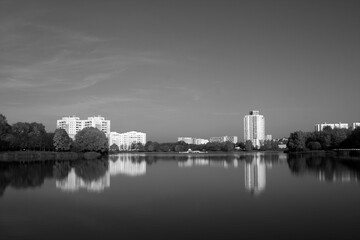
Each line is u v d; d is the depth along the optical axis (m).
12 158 147.88
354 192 46.75
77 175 74.62
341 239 25.44
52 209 36.84
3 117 153.25
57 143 176.00
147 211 35.59
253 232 27.41
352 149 186.75
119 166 107.25
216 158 173.12
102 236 26.78
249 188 52.00
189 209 36.44
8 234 27.52
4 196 45.59
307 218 31.89
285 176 69.38
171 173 80.12
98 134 186.88
